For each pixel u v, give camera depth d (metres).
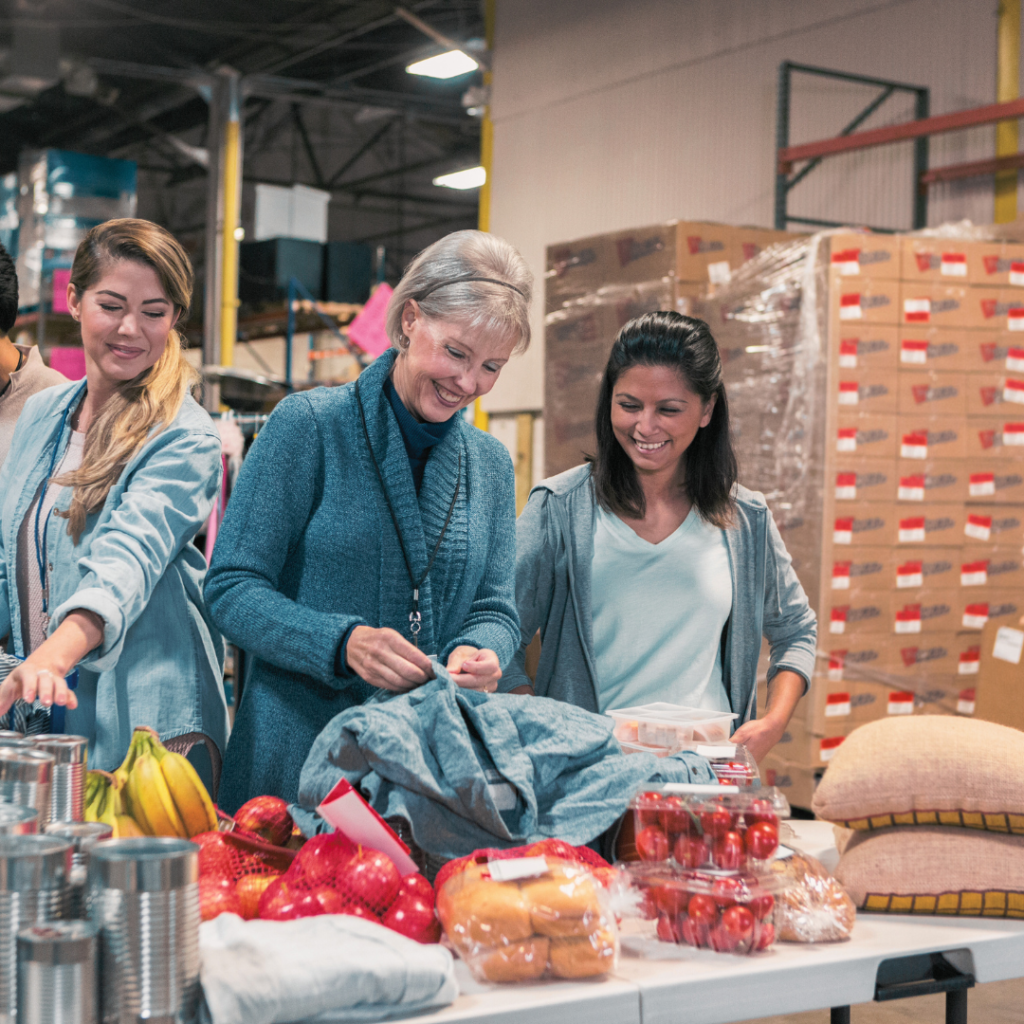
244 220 11.16
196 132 12.87
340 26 9.27
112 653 1.43
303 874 1.13
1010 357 4.05
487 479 1.64
